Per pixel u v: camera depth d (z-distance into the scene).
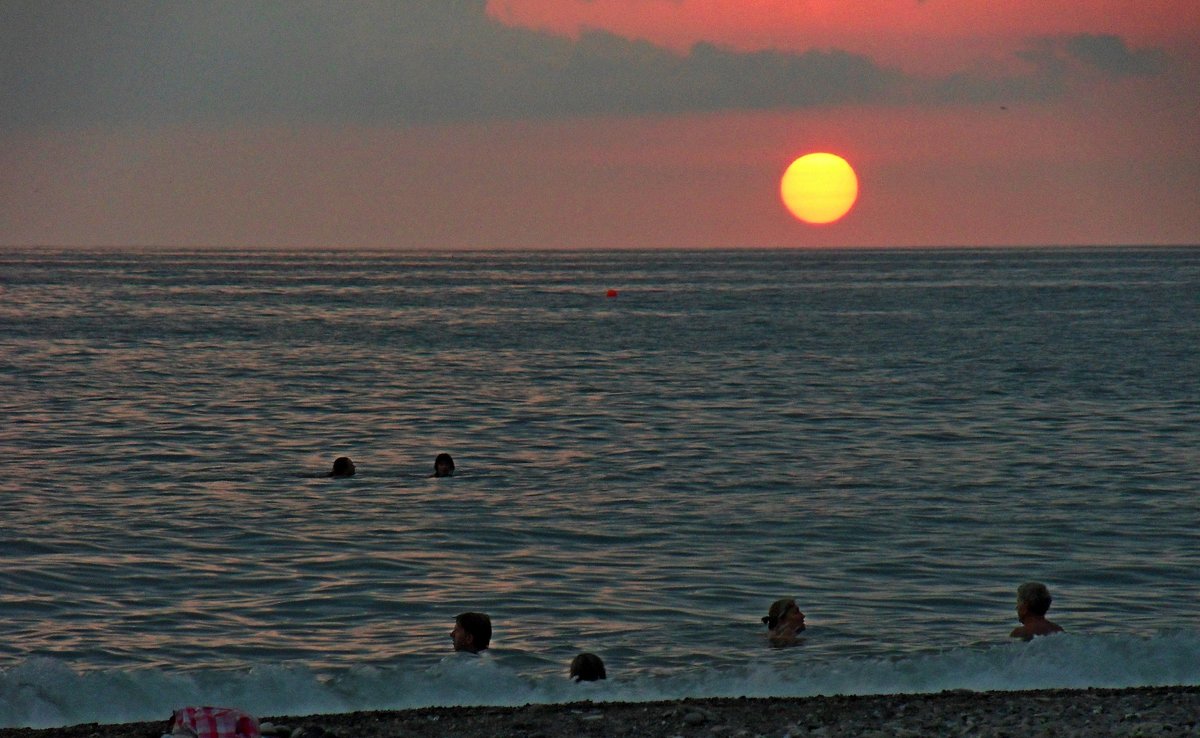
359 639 62.12
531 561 79.62
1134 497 102.56
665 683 44.91
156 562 78.56
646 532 88.81
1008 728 38.44
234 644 61.06
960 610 67.44
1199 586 73.06
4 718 40.25
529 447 134.75
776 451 130.88
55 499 100.56
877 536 87.31
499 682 44.34
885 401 177.38
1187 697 41.78
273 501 101.12
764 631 63.31
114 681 42.25
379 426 152.12
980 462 122.38
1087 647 46.97
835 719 39.44
